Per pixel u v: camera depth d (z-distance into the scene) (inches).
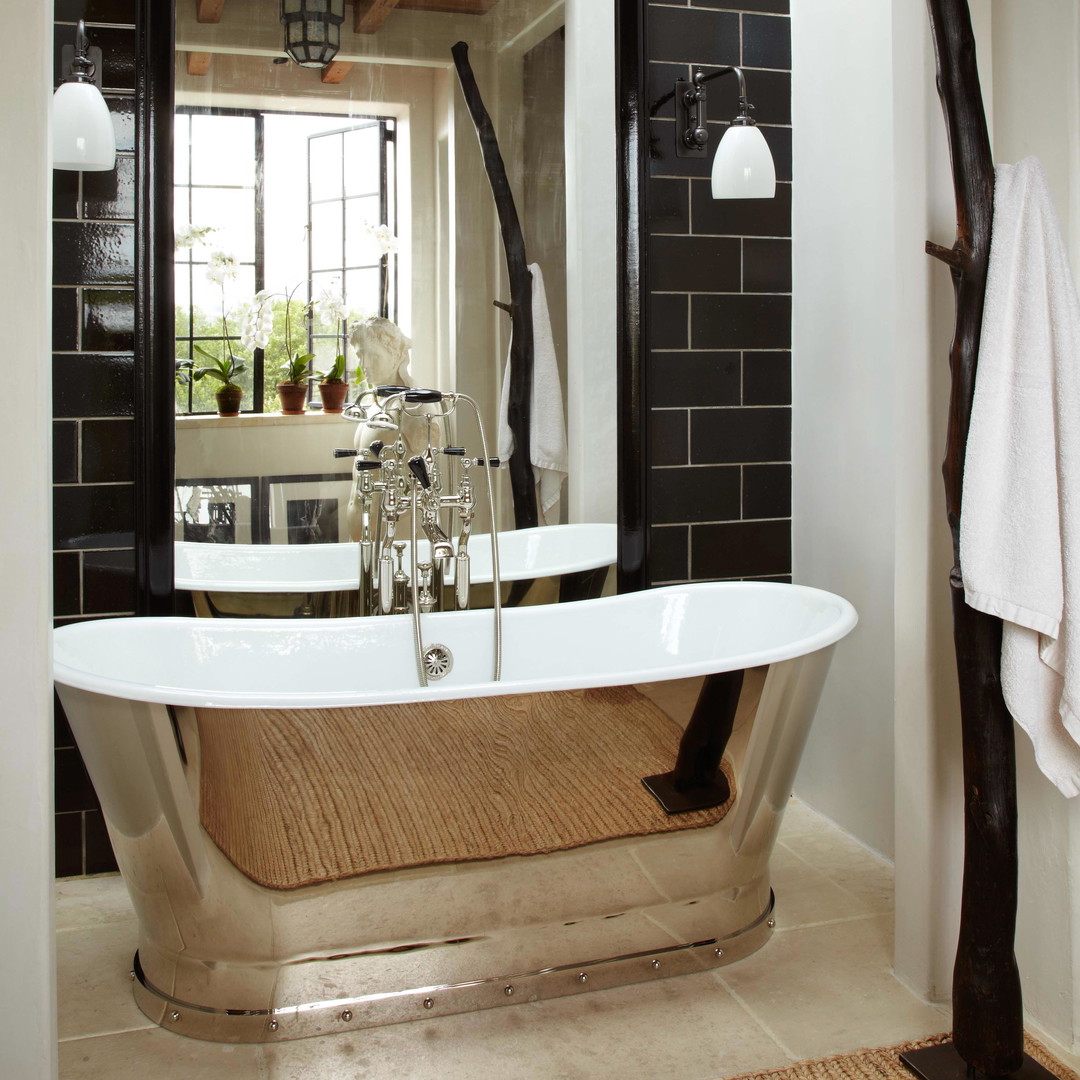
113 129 111.5
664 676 92.3
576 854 92.9
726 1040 87.7
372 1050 86.8
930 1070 81.9
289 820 86.1
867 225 121.4
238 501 120.8
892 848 120.8
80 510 115.3
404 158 124.1
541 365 129.7
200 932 88.4
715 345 135.2
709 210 133.6
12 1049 66.2
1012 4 85.9
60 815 118.0
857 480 125.3
